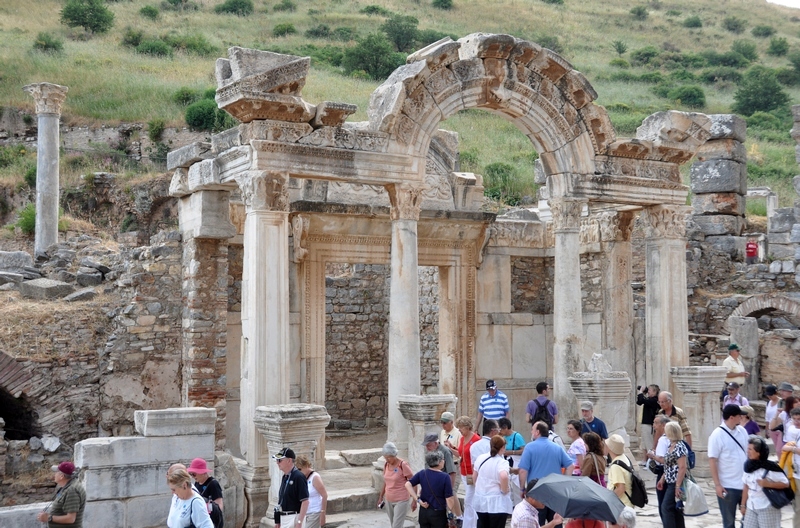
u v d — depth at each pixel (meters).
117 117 44.38
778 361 22.67
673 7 108.62
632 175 18.98
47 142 26.84
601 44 87.25
